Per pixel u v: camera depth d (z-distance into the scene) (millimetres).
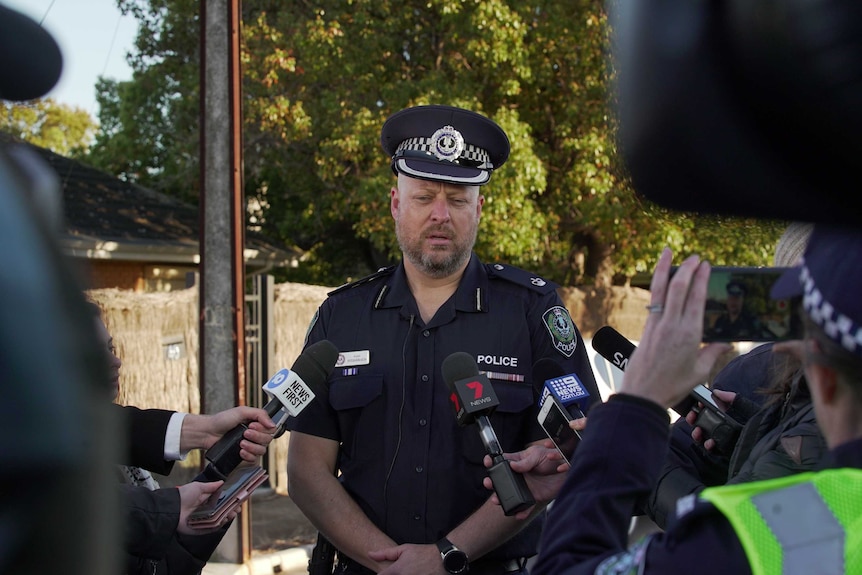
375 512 2592
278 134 13016
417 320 2688
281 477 8023
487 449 2234
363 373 2654
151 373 7266
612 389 5113
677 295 1299
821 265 1064
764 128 828
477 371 2312
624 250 12227
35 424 521
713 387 2330
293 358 8297
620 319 12797
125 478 2404
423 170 2678
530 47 11391
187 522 2209
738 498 1062
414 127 2736
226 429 2381
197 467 7324
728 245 10992
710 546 1068
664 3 844
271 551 6172
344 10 12297
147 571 2213
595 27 10914
